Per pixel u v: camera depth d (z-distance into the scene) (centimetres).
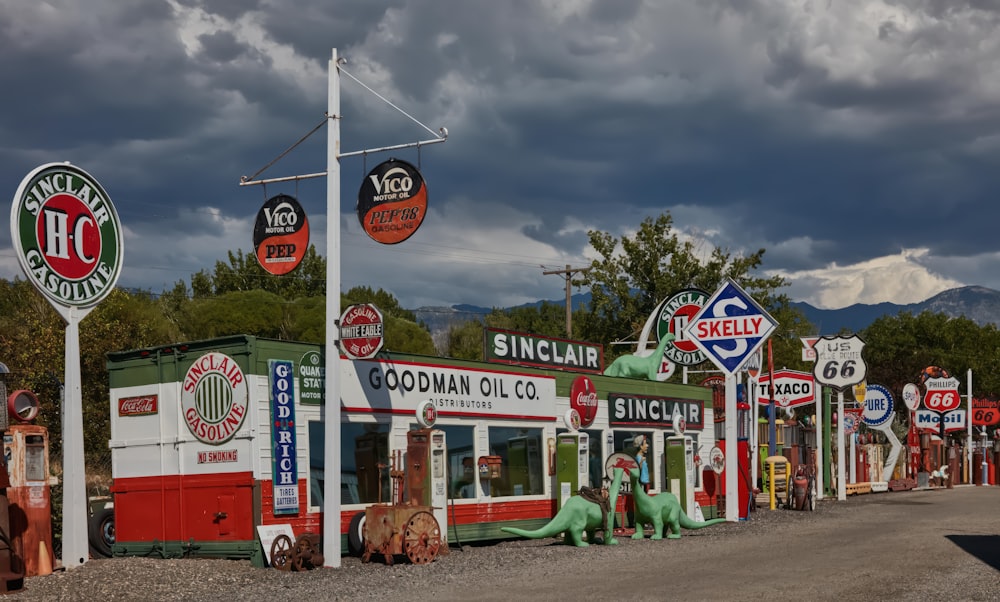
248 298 4788
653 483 2447
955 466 5175
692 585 1174
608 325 4650
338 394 1553
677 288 4528
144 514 1602
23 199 1405
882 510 2622
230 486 1507
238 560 1495
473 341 5428
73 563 1423
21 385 2438
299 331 4784
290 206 1705
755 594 1090
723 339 2394
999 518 2211
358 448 1673
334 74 1623
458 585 1267
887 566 1317
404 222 1617
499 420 1973
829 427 3703
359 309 1545
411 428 1775
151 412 1608
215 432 1528
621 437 2356
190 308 4747
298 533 1532
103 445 2617
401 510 1538
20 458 1389
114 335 2609
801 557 1446
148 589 1275
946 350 8012
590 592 1148
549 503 2086
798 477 2764
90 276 1489
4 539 1262
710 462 2708
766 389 3700
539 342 2177
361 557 1581
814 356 3506
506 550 1734
